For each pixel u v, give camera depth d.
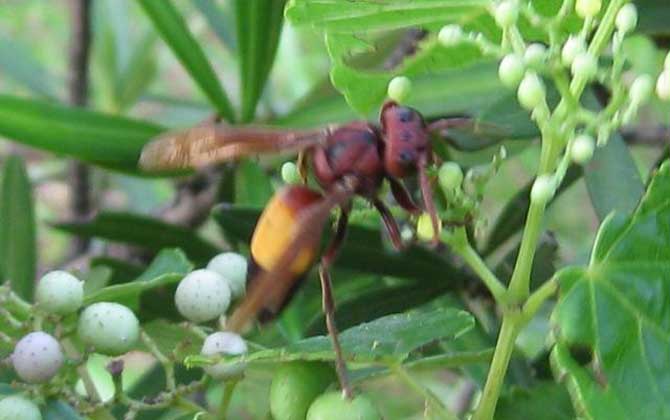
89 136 0.37
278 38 0.37
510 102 0.33
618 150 0.32
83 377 0.31
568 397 0.30
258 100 0.38
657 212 0.28
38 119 0.37
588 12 0.28
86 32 0.47
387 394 0.46
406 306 0.35
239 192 0.37
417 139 0.27
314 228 0.27
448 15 0.30
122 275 0.38
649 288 0.28
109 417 0.30
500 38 0.30
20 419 0.29
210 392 0.41
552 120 0.28
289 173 0.28
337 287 0.37
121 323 0.30
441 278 0.35
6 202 0.39
